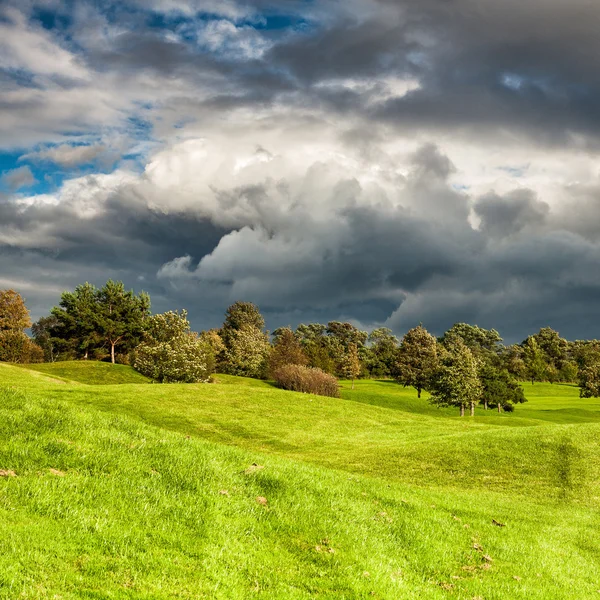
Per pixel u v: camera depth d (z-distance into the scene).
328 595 10.12
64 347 100.81
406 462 33.06
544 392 133.38
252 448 37.88
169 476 13.55
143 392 48.69
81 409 17.34
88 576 8.85
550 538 17.17
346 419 49.56
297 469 17.23
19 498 10.80
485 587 12.13
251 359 107.88
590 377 101.00
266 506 13.48
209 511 12.35
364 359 153.62
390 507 16.03
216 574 9.93
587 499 26.02
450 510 17.77
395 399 92.81
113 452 14.07
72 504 11.09
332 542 12.50
